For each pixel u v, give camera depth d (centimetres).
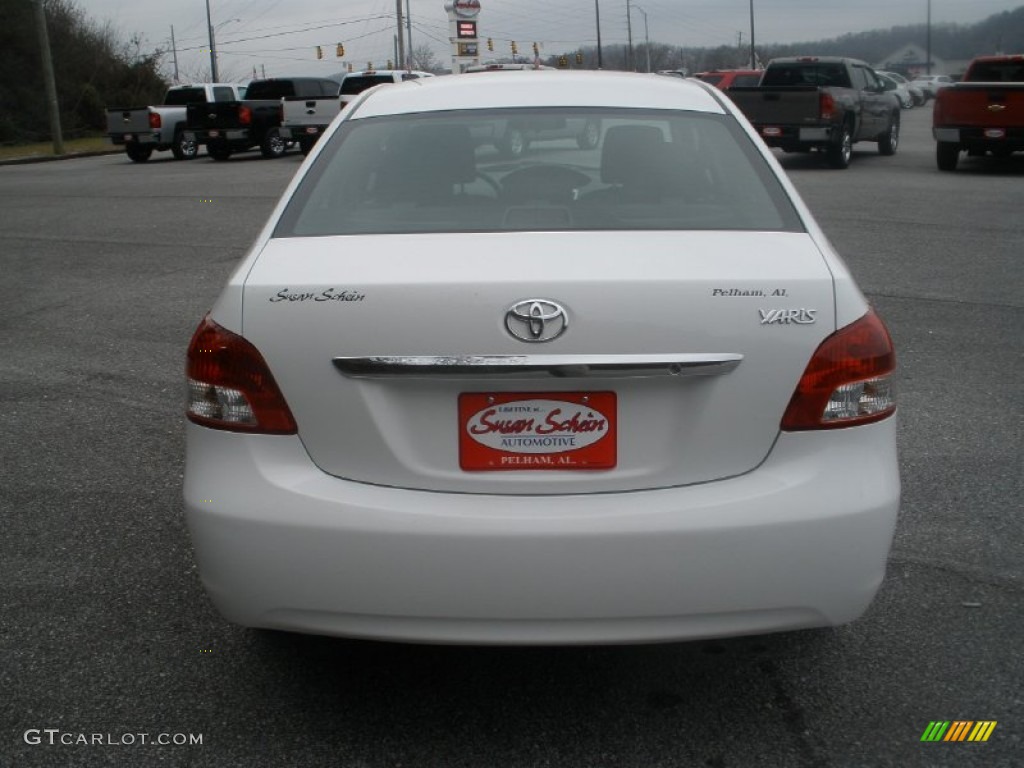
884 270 963
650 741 301
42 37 3291
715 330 270
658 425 274
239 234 1279
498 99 378
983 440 542
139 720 313
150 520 462
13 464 531
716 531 267
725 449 274
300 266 288
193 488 285
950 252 1049
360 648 354
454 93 386
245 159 2769
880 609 374
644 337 268
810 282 277
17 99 4300
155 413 612
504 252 287
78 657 349
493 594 269
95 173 2353
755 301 273
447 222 321
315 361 275
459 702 321
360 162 354
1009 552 418
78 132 4541
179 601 388
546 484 273
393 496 273
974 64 1945
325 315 274
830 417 276
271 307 277
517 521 267
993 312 810
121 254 1152
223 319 284
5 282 1005
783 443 276
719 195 336
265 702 322
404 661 346
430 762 292
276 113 2738
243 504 276
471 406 273
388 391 274
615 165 349
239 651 353
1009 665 338
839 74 2016
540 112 368
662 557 267
